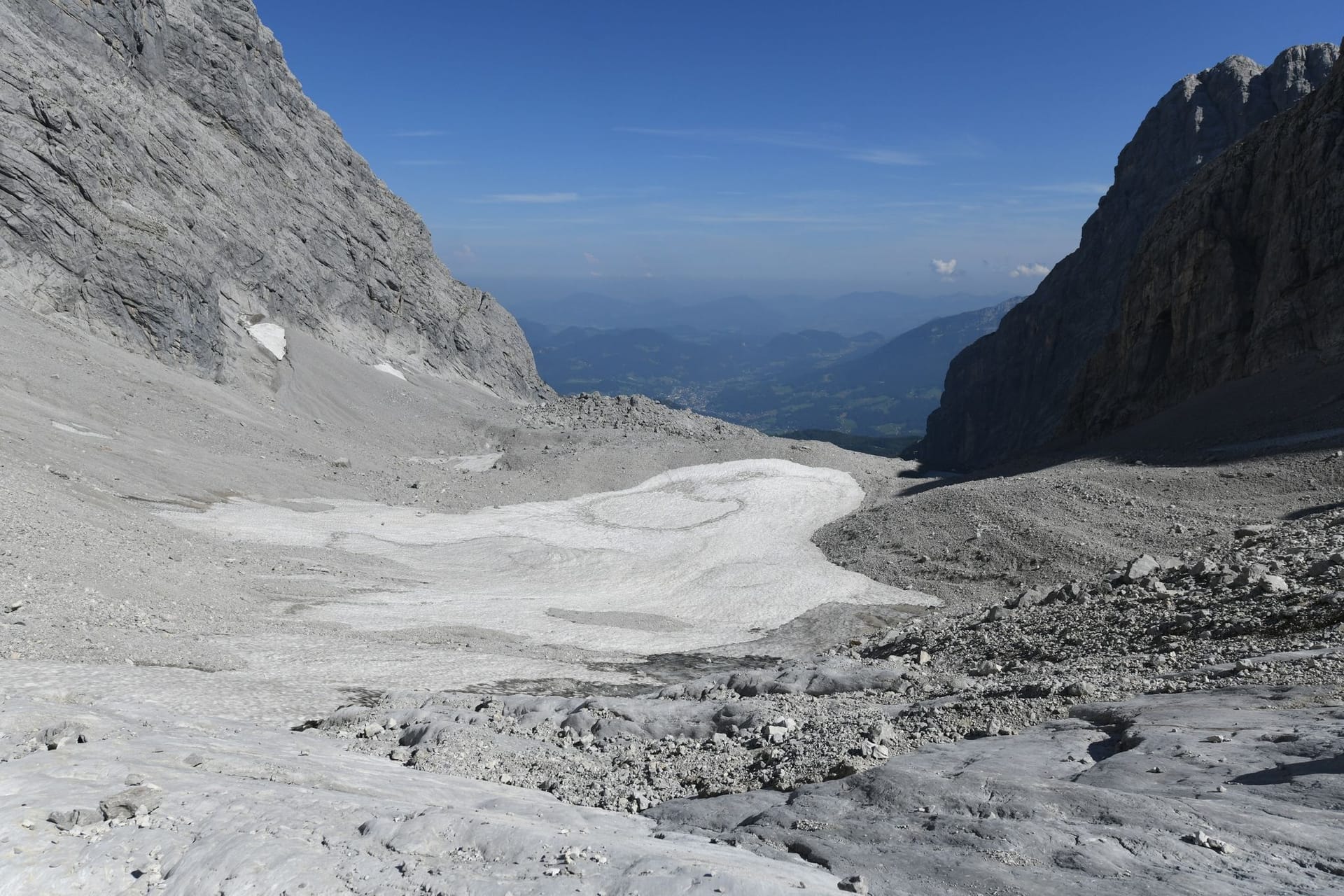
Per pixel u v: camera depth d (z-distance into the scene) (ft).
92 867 36.04
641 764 62.59
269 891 34.04
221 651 103.96
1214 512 165.89
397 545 203.10
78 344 237.66
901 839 35.35
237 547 167.02
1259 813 32.12
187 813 40.75
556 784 58.95
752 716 69.26
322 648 114.73
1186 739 42.27
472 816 40.86
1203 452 207.31
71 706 61.46
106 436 203.10
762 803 45.78
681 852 35.91
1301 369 234.99
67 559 115.55
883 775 42.37
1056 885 28.66
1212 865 28.66
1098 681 60.85
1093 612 90.38
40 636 89.51
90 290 251.60
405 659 114.73
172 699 78.95
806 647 143.13
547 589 181.57
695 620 165.17
